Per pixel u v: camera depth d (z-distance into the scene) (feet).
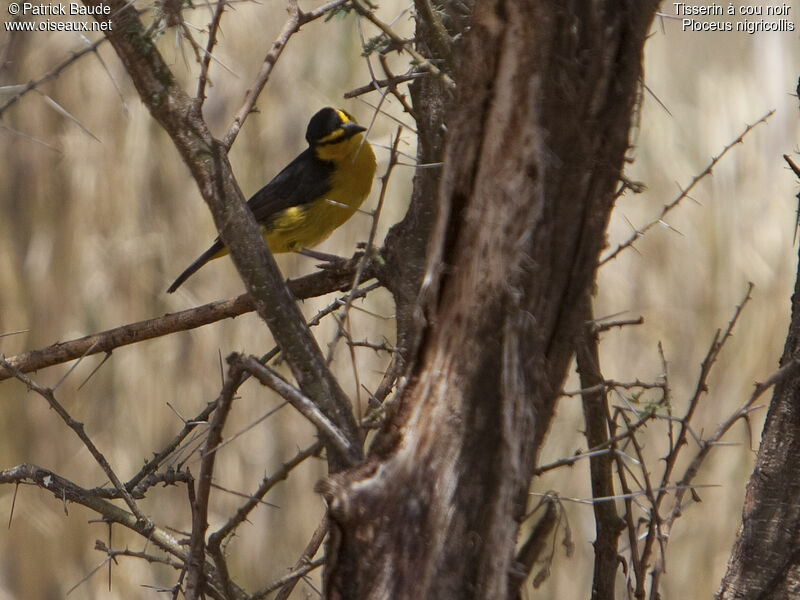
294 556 50.14
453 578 10.96
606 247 11.78
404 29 45.68
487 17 10.98
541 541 12.01
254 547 50.08
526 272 10.98
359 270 13.48
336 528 11.14
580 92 10.82
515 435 10.98
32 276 53.72
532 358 11.16
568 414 45.96
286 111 49.85
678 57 48.67
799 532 15.87
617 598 34.81
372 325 46.88
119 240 53.67
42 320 53.67
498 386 11.08
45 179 53.98
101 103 53.57
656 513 14.70
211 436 13.39
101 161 53.67
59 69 14.66
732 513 44.04
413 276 18.11
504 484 11.00
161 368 52.75
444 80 15.28
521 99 10.89
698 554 43.78
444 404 11.19
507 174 10.99
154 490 51.90
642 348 46.68
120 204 53.62
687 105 48.16
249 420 50.72
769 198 46.83
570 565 44.55
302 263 48.65
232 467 50.52
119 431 53.11
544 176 10.88
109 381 53.57
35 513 53.16
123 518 18.28
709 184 47.11
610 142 11.02
